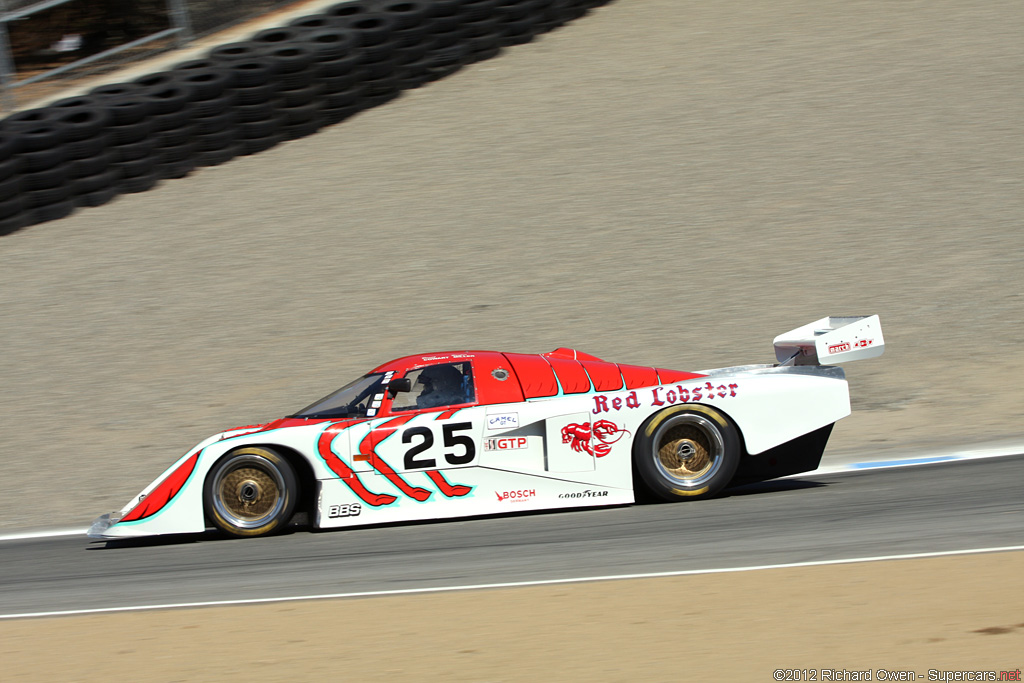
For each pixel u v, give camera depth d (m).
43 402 37.62
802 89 63.88
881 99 61.16
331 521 23.36
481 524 23.05
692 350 38.22
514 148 59.53
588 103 64.94
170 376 39.09
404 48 69.31
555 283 44.69
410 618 16.20
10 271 48.88
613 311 41.91
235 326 42.88
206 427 34.78
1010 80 61.12
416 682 13.50
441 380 24.41
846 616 14.79
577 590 17.03
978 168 51.53
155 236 51.78
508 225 50.69
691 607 15.71
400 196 54.75
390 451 23.42
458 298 43.97
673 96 64.88
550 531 21.72
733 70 68.06
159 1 75.06
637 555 19.14
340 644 15.21
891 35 71.25
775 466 24.70
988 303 40.22
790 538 19.59
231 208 54.59
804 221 48.59
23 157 53.38
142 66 72.56
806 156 55.19
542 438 23.67
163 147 58.47
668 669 13.38
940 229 46.53
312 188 56.38
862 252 45.19
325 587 18.55
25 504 29.62
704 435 23.69
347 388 25.05
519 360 24.78
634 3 83.56
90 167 55.50
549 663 13.87
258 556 21.55
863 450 29.62
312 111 63.88
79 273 48.25
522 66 72.19
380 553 20.91
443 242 49.44
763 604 15.60
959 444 28.84
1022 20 70.44
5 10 69.94
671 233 48.59
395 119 65.31
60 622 17.62
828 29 73.56
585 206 52.12
